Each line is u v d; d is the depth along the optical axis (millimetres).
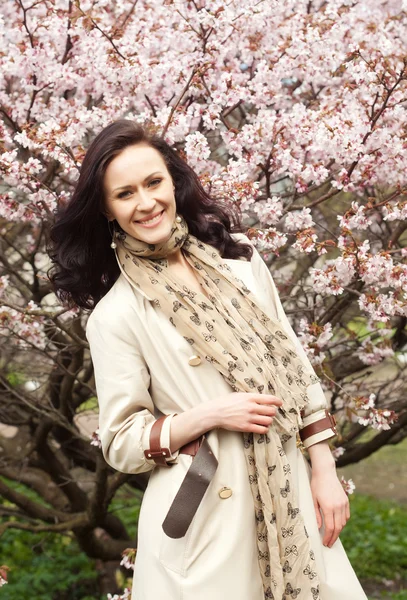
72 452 4355
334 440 3658
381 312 2844
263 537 1954
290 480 1943
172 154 2184
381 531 5738
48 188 2893
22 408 4160
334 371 3697
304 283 3816
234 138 2916
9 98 3279
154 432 1958
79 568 4984
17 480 4117
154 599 1955
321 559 1993
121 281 2135
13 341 3494
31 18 3275
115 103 2961
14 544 5320
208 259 2115
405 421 3699
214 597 1910
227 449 1981
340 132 2744
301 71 3188
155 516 1989
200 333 1983
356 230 3678
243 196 2768
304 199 3451
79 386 4012
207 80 3080
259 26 3061
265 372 1974
